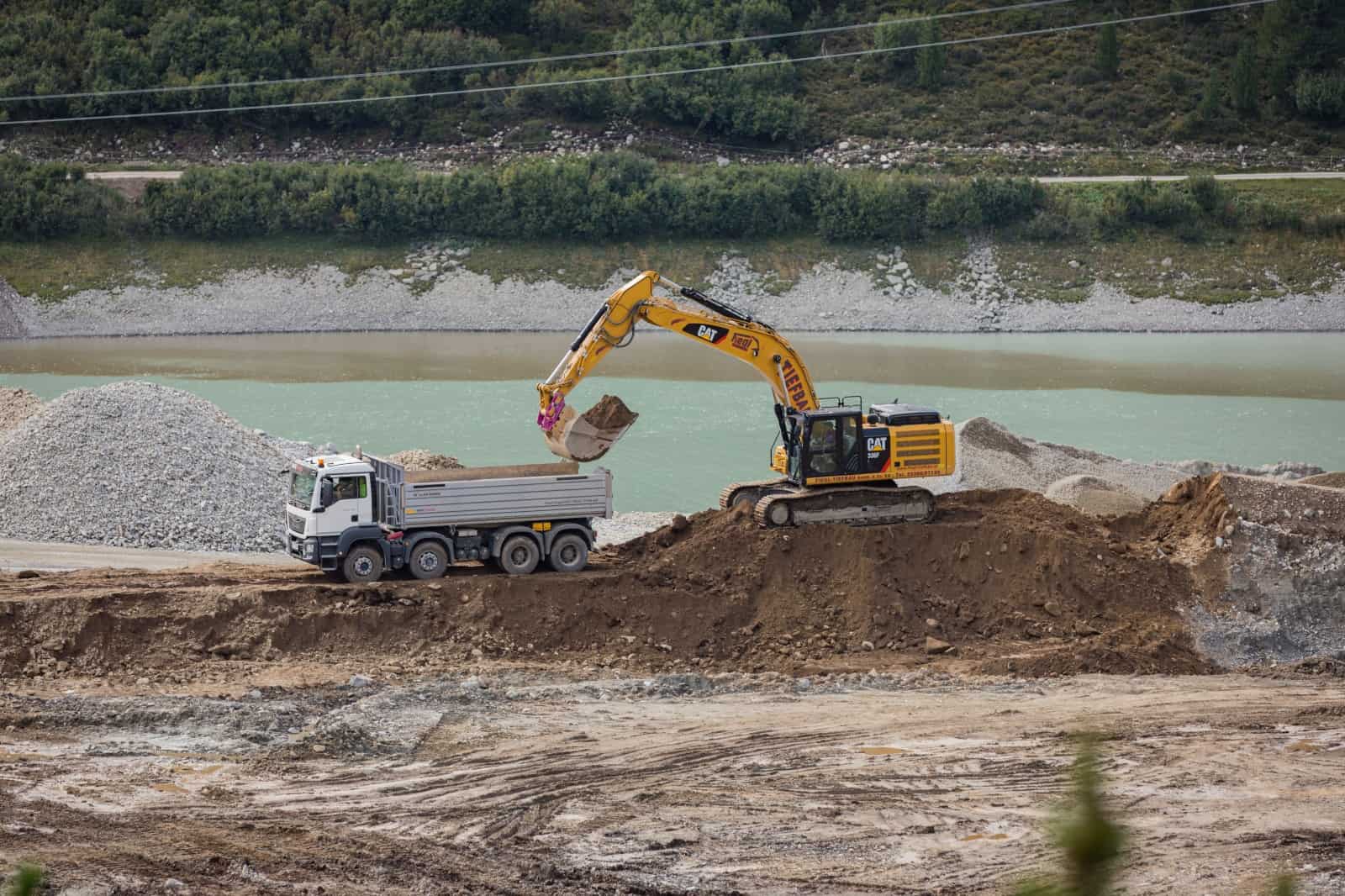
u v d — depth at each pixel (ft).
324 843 109.40
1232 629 184.65
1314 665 175.11
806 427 188.03
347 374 467.11
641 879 104.37
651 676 163.63
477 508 178.91
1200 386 453.99
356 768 128.16
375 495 180.14
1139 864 107.76
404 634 168.14
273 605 167.53
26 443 242.17
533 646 171.01
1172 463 307.78
